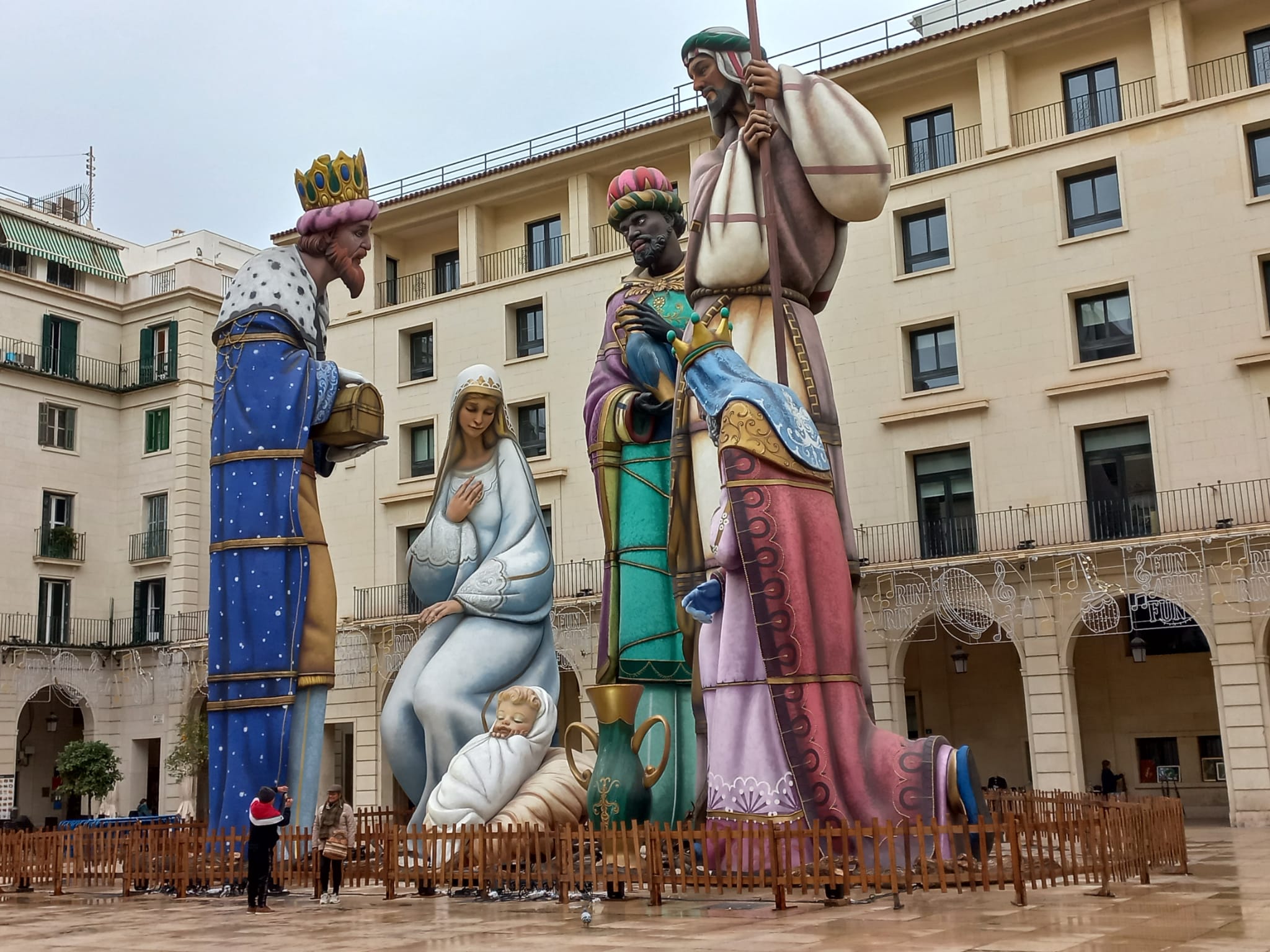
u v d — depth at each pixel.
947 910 11.02
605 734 14.05
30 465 43.97
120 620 45.56
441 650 18.56
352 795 43.28
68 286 46.66
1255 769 28.22
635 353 17.31
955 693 36.31
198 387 46.22
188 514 45.12
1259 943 8.70
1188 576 29.30
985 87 34.19
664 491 17.56
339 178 19.05
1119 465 31.70
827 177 15.08
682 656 17.11
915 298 34.41
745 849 12.99
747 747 13.40
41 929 12.64
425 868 14.51
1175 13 31.94
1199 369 30.67
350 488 43.06
